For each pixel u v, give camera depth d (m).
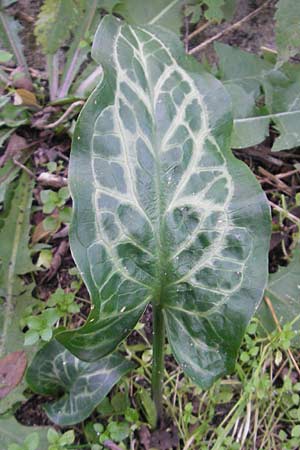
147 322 0.40
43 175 0.44
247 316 0.26
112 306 0.25
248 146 0.43
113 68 0.24
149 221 0.25
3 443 0.35
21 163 0.44
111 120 0.24
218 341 0.27
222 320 0.26
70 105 0.46
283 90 0.44
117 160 0.24
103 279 0.24
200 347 0.27
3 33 0.49
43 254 0.41
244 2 0.53
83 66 0.49
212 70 0.48
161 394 0.34
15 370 0.37
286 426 0.38
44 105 0.47
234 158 0.26
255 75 0.45
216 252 0.26
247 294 0.26
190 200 0.25
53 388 0.35
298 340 0.39
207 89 0.26
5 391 0.36
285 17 0.40
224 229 0.26
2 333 0.38
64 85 0.47
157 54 0.26
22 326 0.38
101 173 0.24
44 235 0.42
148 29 0.26
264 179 0.46
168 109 0.25
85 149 0.24
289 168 0.47
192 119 0.25
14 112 0.45
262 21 0.53
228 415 0.36
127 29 0.25
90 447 0.36
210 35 0.52
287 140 0.43
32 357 0.37
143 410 0.37
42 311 0.38
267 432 0.37
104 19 0.25
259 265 0.26
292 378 0.39
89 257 0.24
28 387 0.37
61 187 0.44
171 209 0.25
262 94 0.46
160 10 0.48
